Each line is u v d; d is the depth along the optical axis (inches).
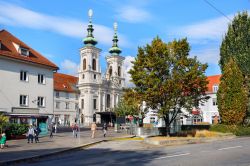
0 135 994.1
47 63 1787.6
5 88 1549.0
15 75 1605.6
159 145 1006.4
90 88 3804.1
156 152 781.9
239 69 1505.9
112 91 4146.2
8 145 994.1
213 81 2672.2
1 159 667.4
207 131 1359.5
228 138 1288.1
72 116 3688.5
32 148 904.3
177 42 1196.5
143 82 1135.6
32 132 1100.5
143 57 1182.3
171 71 1182.3
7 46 1631.4
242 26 1630.2
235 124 1446.9
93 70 3914.9
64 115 3587.6
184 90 1170.6
